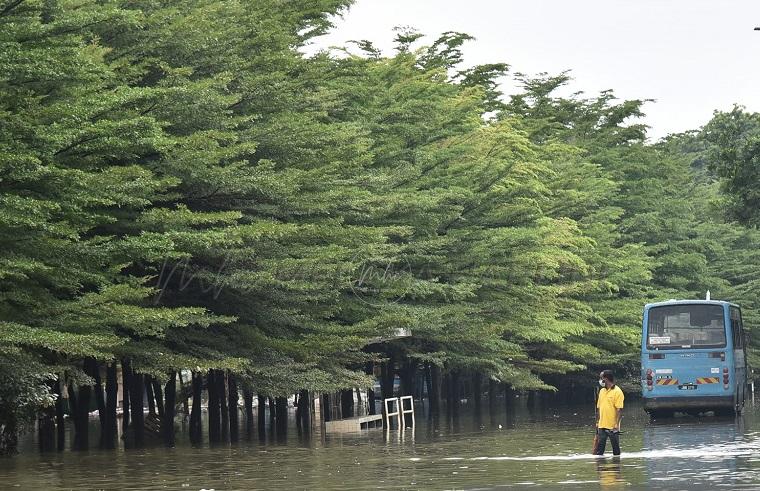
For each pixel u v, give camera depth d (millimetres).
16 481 29547
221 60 44969
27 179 32938
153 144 35188
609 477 26969
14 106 33031
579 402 95375
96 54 37094
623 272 86438
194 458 37219
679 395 51906
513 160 66750
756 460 30594
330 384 48031
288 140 46000
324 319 52344
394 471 30141
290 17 51594
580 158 91938
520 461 32562
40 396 38719
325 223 47031
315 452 38844
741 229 114938
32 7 32906
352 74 57594
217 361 42188
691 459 31500
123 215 39531
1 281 35031
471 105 65250
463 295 57500
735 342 53719
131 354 40969
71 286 36719
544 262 67000
